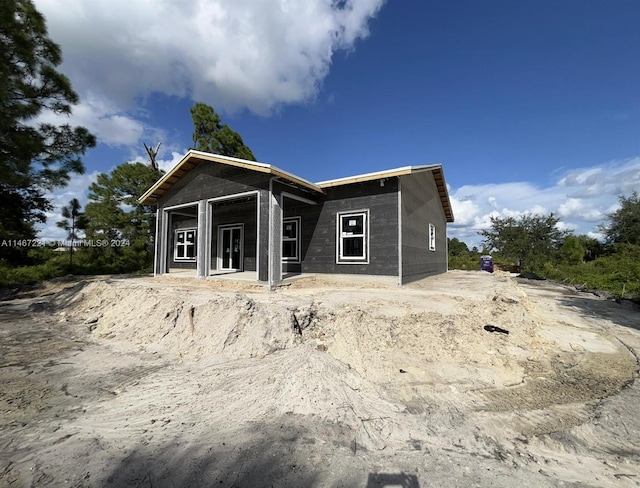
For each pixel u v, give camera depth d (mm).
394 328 5246
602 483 2254
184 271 14133
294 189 9922
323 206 10992
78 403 3383
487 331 5758
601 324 7473
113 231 19312
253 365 4336
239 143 21453
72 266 17812
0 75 8422
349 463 2367
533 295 12180
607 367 4746
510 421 3141
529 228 23906
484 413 3293
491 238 25609
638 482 2287
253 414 3066
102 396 3561
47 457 2396
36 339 6023
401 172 9109
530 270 21781
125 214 19609
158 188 12164
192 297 6633
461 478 2234
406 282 9938
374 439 2725
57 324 7305
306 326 5488
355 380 3803
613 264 15703
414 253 11133
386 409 3268
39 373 4254
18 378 4078
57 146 10398
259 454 2443
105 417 3070
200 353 4977
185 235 16422
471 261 26781
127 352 5199
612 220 22984
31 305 9477
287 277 9922
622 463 2539
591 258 23953
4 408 3258
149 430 2816
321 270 10906
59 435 2734
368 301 6387
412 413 3236
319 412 3037
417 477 2229
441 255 17094
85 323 7184
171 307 6246
